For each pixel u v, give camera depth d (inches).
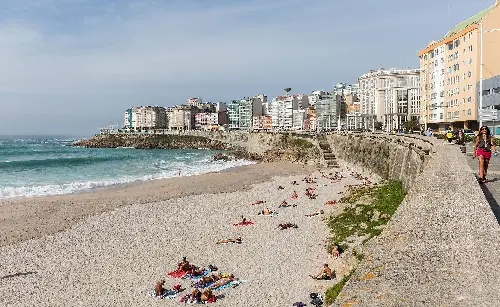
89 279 946.7
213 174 2950.3
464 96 3526.1
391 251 311.4
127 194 2066.9
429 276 255.3
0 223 1477.6
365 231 1075.9
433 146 1417.3
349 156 3245.6
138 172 3144.7
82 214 1617.9
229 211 1663.4
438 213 406.0
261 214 1583.4
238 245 1171.3
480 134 785.6
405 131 4106.8
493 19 3230.8
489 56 3245.6
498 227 354.3
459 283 243.9
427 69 4308.6
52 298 845.8
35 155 5398.6
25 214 1612.9
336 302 228.2
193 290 860.0
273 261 1013.2
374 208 1241.4
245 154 5009.8
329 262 952.9
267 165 3700.8
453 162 811.4
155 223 1470.2
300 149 4185.5
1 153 5831.7
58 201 1865.2
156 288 850.1
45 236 1312.7
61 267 1030.4
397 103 6983.3
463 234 339.0
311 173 2994.6
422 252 302.2
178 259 1072.2
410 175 1416.1
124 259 1081.4
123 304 808.9
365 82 7736.2
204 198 1969.7
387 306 214.2
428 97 4306.1
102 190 2198.6
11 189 2177.7
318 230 1267.2
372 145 2610.7
